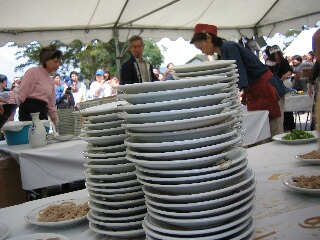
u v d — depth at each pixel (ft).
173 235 1.94
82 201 3.33
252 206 2.06
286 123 15.21
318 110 1.82
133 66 11.31
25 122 7.72
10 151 6.73
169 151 1.89
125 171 2.42
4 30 14.03
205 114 1.86
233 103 2.70
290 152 4.53
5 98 8.21
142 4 15.16
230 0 17.30
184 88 1.84
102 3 14.06
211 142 1.88
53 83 9.61
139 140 2.02
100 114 2.45
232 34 21.15
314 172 3.31
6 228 2.82
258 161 4.24
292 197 2.84
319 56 5.84
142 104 1.84
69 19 14.78
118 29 16.88
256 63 7.64
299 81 17.51
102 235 2.50
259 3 18.53
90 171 2.59
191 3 16.38
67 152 6.39
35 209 3.22
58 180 6.33
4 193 7.06
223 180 1.88
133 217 2.38
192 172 1.85
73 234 2.65
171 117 1.83
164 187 1.90
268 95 7.78
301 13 19.80
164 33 18.47
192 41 7.60
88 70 46.29
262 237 2.17
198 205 1.86
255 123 7.42
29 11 13.28
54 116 9.53
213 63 3.40
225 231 1.94
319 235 2.11
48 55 9.13
